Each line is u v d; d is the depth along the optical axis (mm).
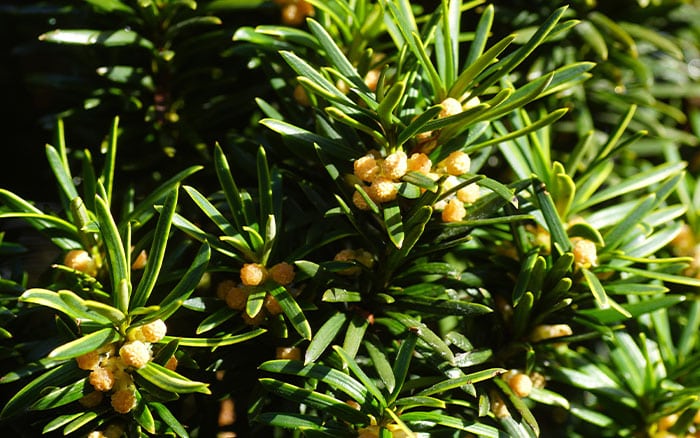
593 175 514
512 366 489
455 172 449
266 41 502
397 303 466
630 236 495
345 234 465
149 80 529
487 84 453
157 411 444
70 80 542
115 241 433
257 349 470
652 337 523
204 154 523
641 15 586
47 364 445
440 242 468
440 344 447
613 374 519
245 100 534
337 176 456
